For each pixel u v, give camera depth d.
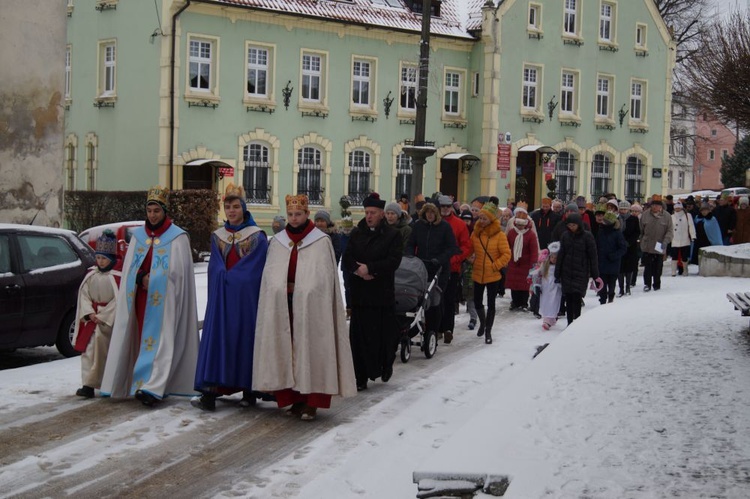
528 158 42.44
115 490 6.89
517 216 17.77
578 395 8.77
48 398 9.80
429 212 13.80
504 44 40.53
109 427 8.66
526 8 41.38
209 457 7.81
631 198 46.72
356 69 37.19
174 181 32.41
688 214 25.83
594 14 44.25
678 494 5.84
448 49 39.91
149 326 9.69
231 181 33.59
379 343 10.82
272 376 9.18
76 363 12.25
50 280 13.01
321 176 36.25
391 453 7.98
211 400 9.48
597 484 6.07
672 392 8.77
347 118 36.72
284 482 7.17
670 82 47.56
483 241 14.80
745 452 6.76
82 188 36.22
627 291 20.89
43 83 21.56
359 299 10.76
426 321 13.51
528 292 18.50
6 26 20.83
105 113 35.00
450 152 40.25
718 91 17.33
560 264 15.55
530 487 6.03
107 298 9.97
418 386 11.12
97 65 35.25
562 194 43.59
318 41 35.69
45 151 21.66
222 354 9.36
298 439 8.48
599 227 18.56
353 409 9.82
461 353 13.77
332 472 7.40
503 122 40.81
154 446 8.09
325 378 9.21
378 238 10.71
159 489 6.95
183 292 9.84
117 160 34.53
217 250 9.55
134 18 33.50
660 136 47.44
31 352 14.24
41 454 7.73
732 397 8.50
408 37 38.25
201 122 32.94
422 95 19.83
